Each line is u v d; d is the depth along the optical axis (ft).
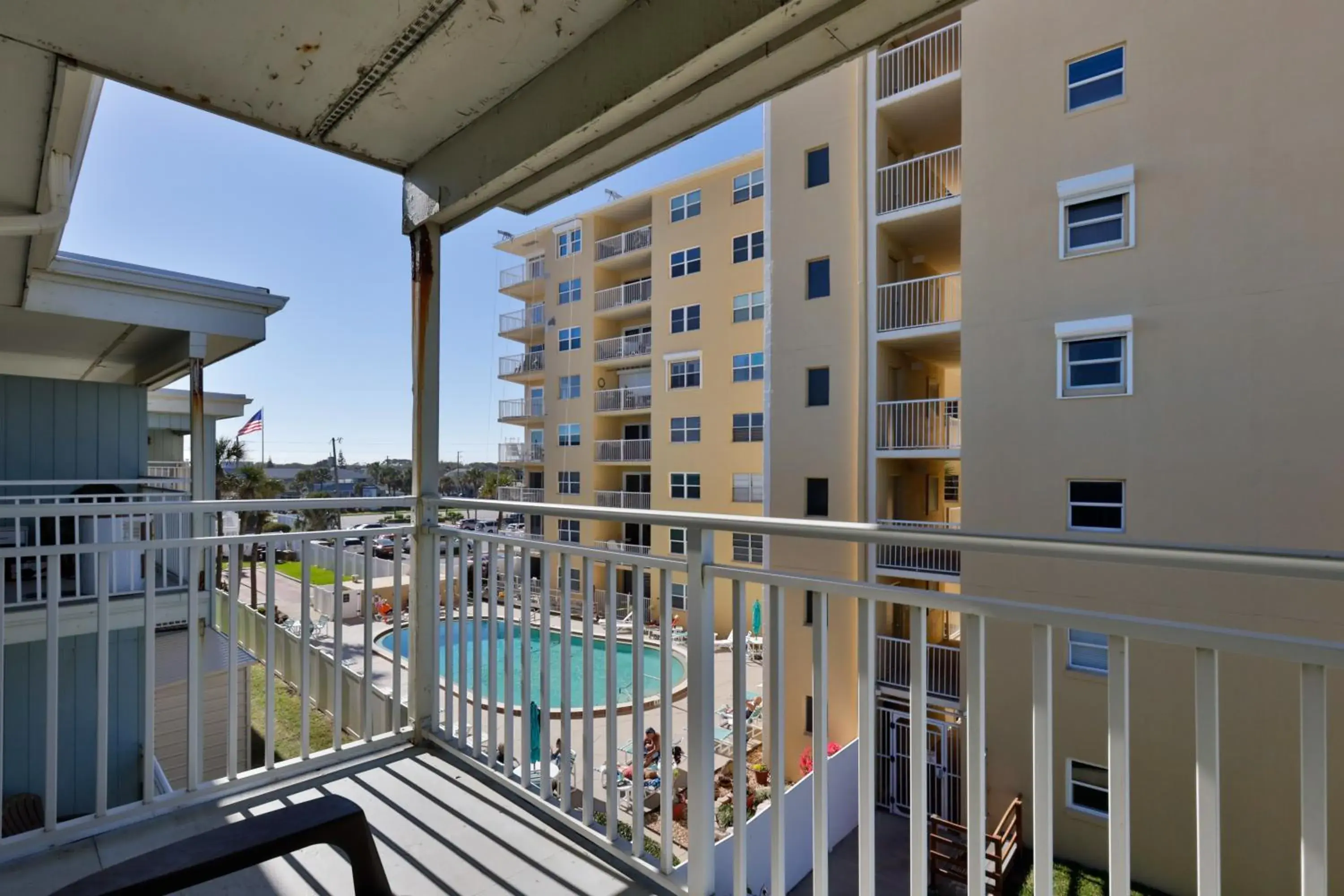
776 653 4.61
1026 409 22.13
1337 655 2.65
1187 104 19.49
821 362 30.45
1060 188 21.52
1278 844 17.04
